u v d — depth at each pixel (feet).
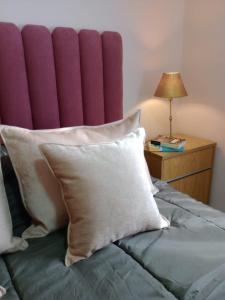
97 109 5.90
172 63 7.47
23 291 2.93
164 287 2.95
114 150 3.60
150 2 6.60
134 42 6.63
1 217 3.41
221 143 7.09
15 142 3.79
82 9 5.66
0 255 3.52
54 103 5.34
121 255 3.42
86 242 3.33
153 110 7.50
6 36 4.56
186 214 4.23
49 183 3.76
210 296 2.79
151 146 6.70
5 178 4.05
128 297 2.80
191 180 7.02
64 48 5.17
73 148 3.50
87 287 2.94
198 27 6.98
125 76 6.75
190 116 7.72
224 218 4.14
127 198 3.50
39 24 5.25
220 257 3.30
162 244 3.58
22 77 4.88
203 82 7.18
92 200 3.33
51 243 3.67
